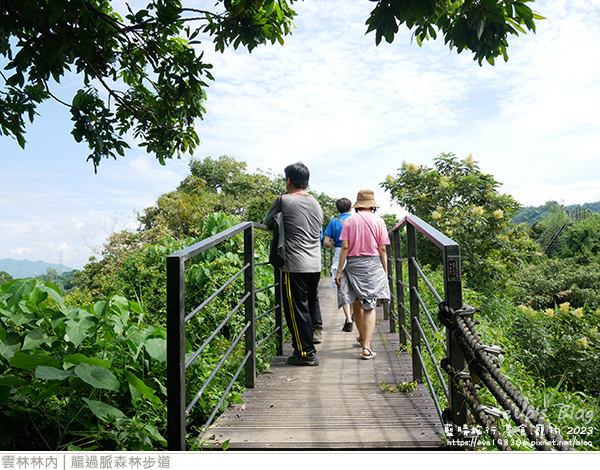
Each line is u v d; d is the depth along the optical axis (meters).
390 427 2.38
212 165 32.34
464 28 3.81
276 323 4.24
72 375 1.97
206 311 4.23
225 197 28.42
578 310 7.21
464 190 10.10
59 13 3.64
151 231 18.06
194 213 21.02
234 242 5.35
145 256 6.57
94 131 5.77
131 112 6.13
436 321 5.08
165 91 5.70
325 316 6.66
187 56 5.25
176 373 1.79
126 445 2.20
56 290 2.50
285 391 3.10
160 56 5.24
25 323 2.31
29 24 4.01
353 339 4.86
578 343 6.50
